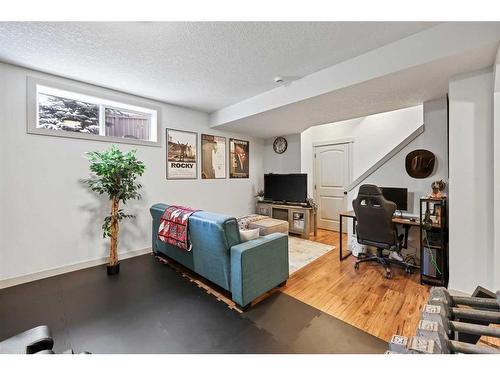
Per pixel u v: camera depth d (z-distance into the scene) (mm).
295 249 3826
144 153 3580
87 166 3012
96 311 2012
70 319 1895
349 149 5047
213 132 4578
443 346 749
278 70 2635
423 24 1824
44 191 2703
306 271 2914
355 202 2910
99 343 1622
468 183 2129
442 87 2463
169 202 3906
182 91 3279
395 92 2605
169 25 1807
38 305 2104
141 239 3568
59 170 2805
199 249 2418
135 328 1787
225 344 1620
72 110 2984
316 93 2693
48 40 2012
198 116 4305
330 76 2551
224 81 2936
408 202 3146
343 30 1897
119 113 3395
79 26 1815
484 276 2072
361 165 4875
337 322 1872
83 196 2992
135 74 2715
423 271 2576
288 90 2998
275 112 3404
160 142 3756
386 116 4547
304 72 2697
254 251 2074
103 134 3223
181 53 2246
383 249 3074
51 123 2836
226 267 2141
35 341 1080
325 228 5430
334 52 2256
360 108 3211
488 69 2006
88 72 2650
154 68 2562
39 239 2672
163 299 2219
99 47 2131
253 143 5461
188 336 1700
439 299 1014
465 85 2115
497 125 1941
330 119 3846
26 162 2582
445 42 1823
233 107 3895
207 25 1814
